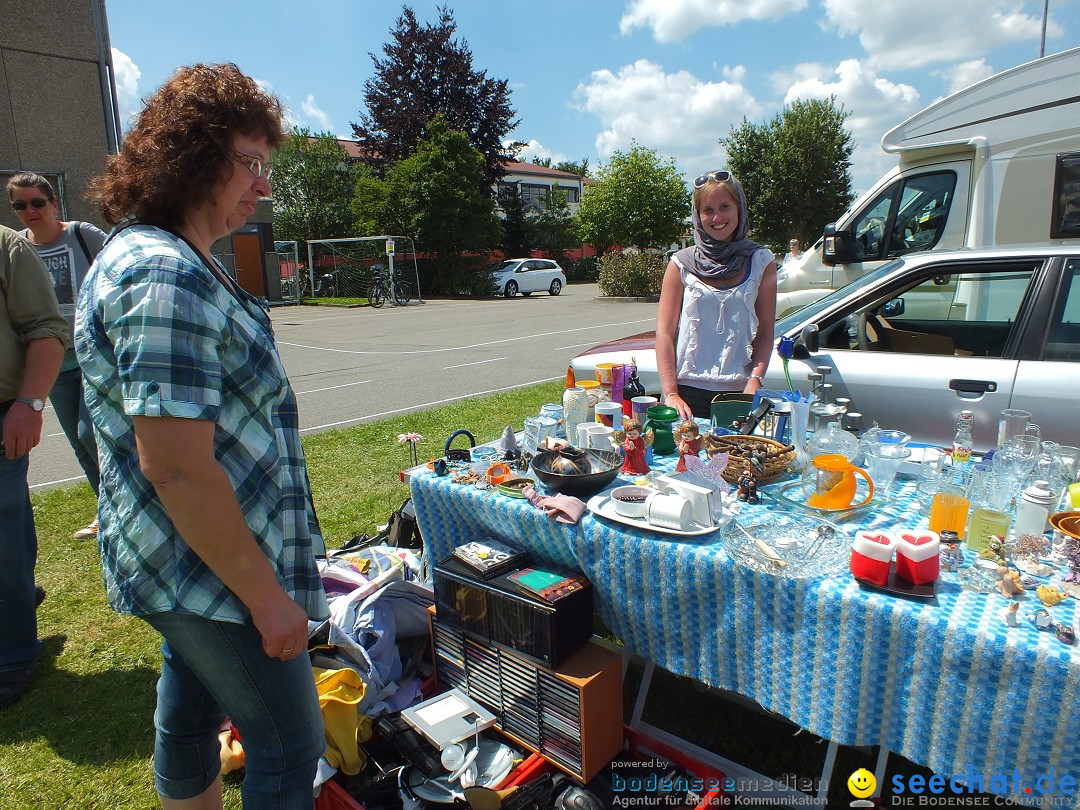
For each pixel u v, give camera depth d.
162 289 1.06
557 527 1.87
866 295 3.30
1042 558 1.49
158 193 1.16
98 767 2.18
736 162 28.08
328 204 26.55
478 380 8.20
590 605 1.87
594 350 4.07
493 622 1.90
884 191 5.84
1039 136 5.02
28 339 2.31
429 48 29.03
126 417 1.16
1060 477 1.87
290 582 1.34
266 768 1.37
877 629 1.39
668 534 1.71
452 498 2.16
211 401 1.09
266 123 1.23
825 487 1.78
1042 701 1.22
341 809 1.82
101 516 1.26
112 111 10.52
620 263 20.77
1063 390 2.76
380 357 10.10
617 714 1.86
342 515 3.97
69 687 2.56
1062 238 5.03
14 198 3.09
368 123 29.58
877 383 3.14
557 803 1.74
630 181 26.19
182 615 1.23
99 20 10.18
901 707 1.41
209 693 1.49
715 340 2.65
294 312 17.84
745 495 1.92
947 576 1.48
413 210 23.84
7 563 2.43
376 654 2.12
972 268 3.11
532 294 24.95
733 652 1.65
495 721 1.97
